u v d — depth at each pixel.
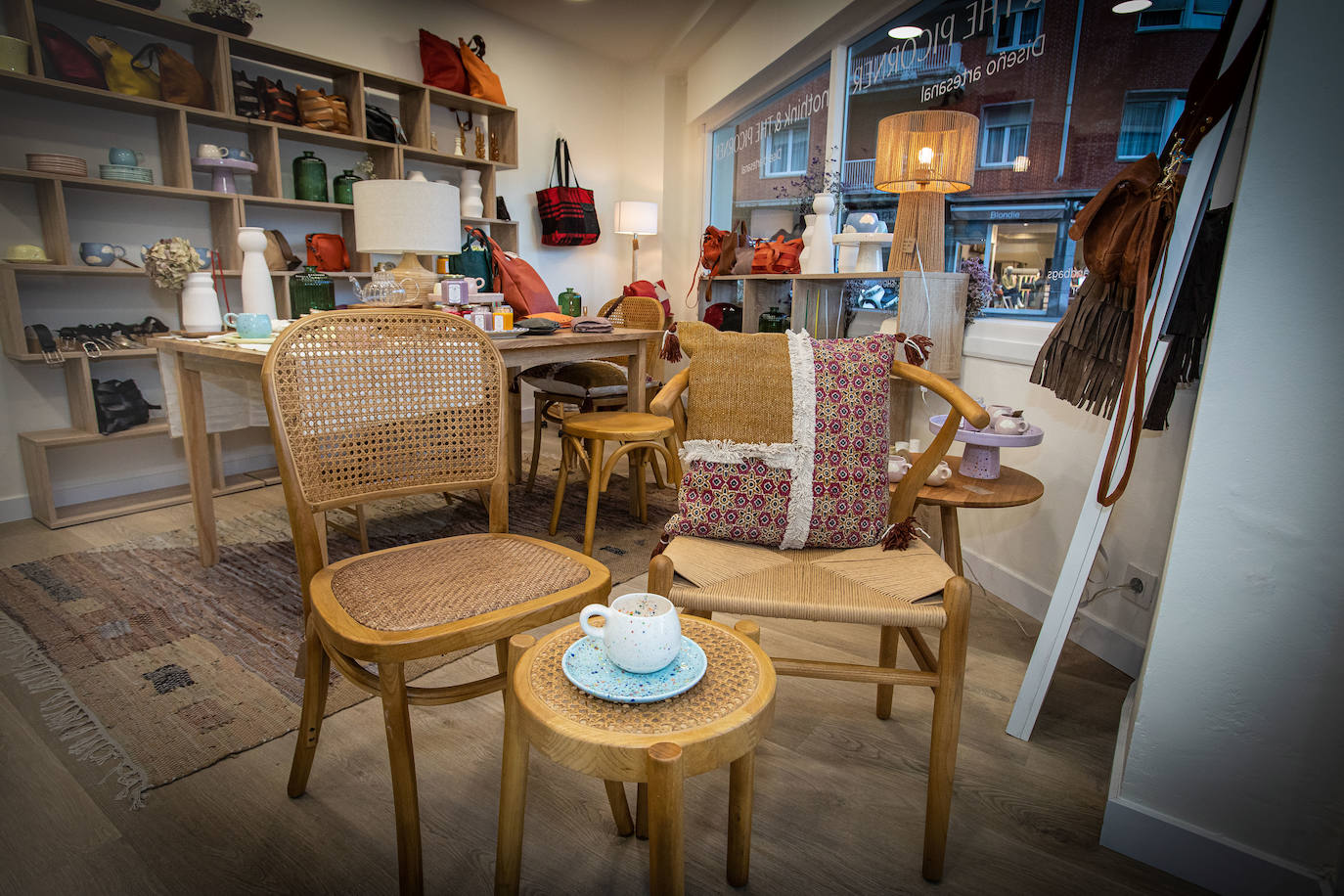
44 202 2.72
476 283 2.56
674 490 3.39
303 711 1.23
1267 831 1.08
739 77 4.09
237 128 3.24
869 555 1.31
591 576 1.19
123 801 1.27
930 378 1.34
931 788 1.11
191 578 2.27
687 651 0.91
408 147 3.76
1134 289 1.51
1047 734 1.54
